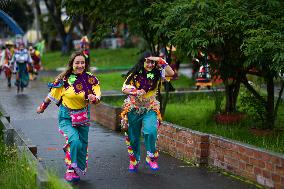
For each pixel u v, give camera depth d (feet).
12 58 96.02
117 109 56.65
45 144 49.32
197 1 48.52
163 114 60.80
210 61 53.83
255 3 48.47
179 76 117.29
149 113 38.09
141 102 37.99
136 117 38.19
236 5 48.55
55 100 37.22
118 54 184.75
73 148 36.22
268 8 47.55
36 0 211.20
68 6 59.36
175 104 73.72
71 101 36.76
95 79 37.29
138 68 37.86
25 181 31.73
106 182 36.52
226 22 46.47
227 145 38.04
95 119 63.87
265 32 43.75
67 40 192.44
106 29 59.06
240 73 53.21
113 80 111.34
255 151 35.06
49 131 56.13
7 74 103.45
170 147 44.78
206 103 73.72
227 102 59.26
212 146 39.91
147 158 38.29
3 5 61.87
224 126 55.01
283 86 51.31
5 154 40.55
